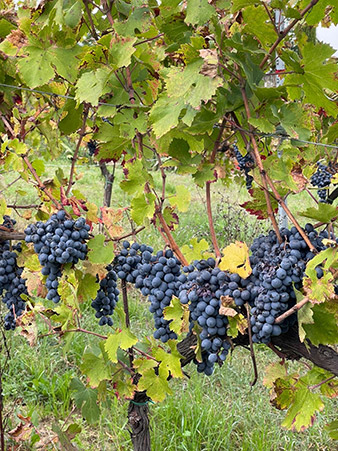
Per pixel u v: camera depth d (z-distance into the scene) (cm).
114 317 525
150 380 201
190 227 823
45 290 215
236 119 179
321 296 145
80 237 188
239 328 160
